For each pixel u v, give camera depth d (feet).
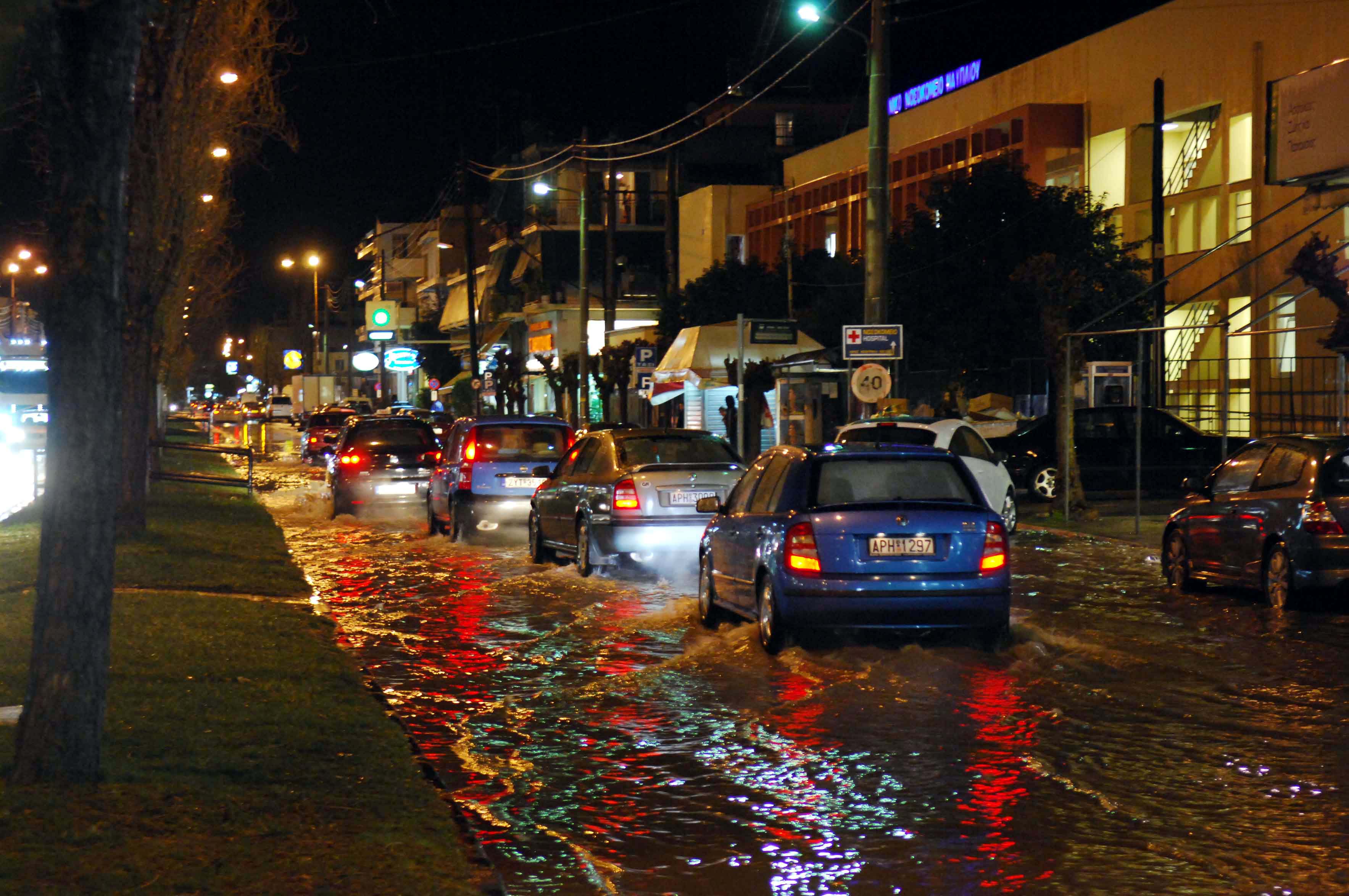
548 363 191.42
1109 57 133.90
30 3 18.71
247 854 18.93
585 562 56.54
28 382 151.94
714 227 210.38
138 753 24.25
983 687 33.30
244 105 67.05
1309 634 40.98
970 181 122.11
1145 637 40.47
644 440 57.93
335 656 35.91
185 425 301.84
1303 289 106.01
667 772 25.93
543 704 32.07
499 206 282.56
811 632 36.86
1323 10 107.76
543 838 21.97
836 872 20.18
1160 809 23.26
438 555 66.39
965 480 38.60
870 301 80.69
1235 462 50.06
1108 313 78.02
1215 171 121.08
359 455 87.92
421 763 25.75
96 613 21.52
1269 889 19.35
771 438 122.52
